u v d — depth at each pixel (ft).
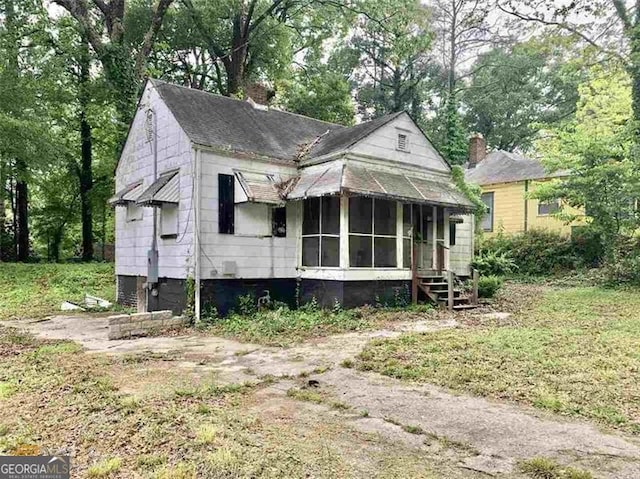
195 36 87.61
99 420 15.67
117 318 32.71
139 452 13.17
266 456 12.57
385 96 127.44
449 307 43.01
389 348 26.27
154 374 21.86
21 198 81.20
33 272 63.10
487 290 49.60
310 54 103.71
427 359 23.53
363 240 43.09
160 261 43.06
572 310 40.70
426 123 129.70
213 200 39.42
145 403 17.33
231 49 87.51
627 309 40.37
